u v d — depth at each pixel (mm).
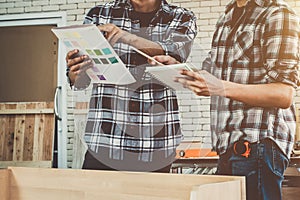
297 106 2289
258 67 2352
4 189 1757
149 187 1524
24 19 3574
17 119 3553
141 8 2178
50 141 3398
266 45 2334
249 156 2352
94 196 1632
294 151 2275
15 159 3477
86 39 1571
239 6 2461
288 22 2299
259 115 2338
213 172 2350
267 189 2311
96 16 2326
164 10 2168
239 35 2430
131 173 1566
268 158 2312
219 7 2549
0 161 3502
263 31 2350
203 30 2564
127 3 2217
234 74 2412
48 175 1718
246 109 2365
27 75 3588
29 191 1743
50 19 3492
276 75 2301
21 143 3494
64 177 1689
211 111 2277
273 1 2350
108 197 1605
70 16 3381
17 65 3619
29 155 3439
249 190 2354
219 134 2324
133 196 1556
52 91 3486
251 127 2350
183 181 1454
